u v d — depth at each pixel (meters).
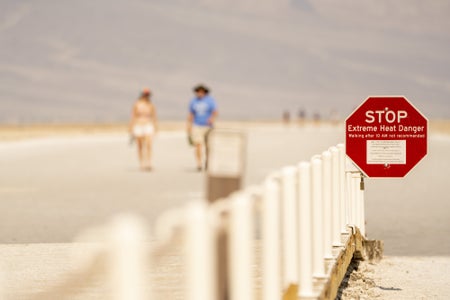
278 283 11.83
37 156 80.06
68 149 94.94
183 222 9.30
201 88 56.06
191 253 9.27
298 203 14.23
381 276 22.38
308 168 14.13
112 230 8.50
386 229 30.58
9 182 50.38
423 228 30.75
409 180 53.00
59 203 38.50
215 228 9.86
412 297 19.97
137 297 8.62
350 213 23.55
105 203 38.44
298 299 13.59
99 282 17.36
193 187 46.78
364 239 24.33
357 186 24.14
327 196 17.20
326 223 17.19
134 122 60.31
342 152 21.67
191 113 56.88
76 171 60.16
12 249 23.73
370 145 22.16
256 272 18.39
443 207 37.56
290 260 13.01
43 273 19.92
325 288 14.82
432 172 59.47
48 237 27.78
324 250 17.20
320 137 138.50
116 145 106.38
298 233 14.30
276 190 11.77
